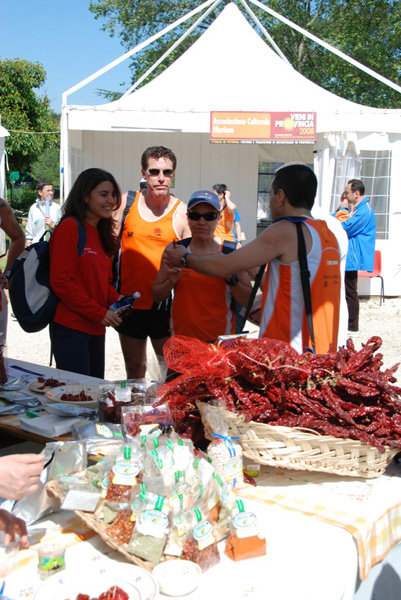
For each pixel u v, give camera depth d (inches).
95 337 139.3
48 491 59.4
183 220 152.9
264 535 56.6
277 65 414.0
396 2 943.0
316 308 96.7
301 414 69.8
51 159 1627.7
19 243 171.9
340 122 373.7
